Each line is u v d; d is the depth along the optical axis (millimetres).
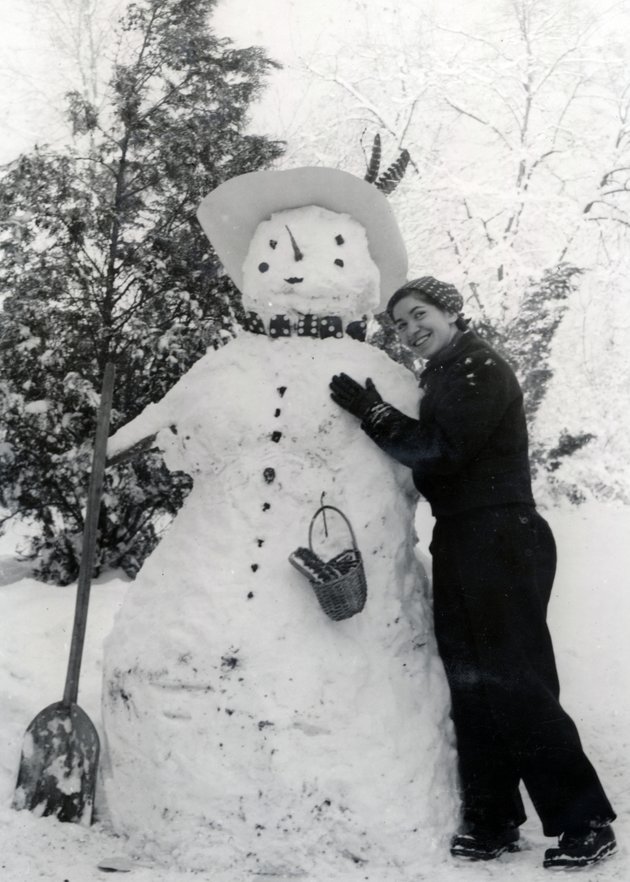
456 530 2951
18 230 5711
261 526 3000
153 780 2789
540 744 2766
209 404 3160
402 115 11453
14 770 3223
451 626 2955
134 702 2906
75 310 5953
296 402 3094
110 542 6043
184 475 5914
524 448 3023
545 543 2994
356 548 2902
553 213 10680
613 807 3150
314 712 2756
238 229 3498
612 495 10516
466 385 2936
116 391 5836
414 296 3162
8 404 5598
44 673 4141
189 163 6074
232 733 2750
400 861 2662
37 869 2605
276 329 3219
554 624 5734
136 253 5961
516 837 2914
